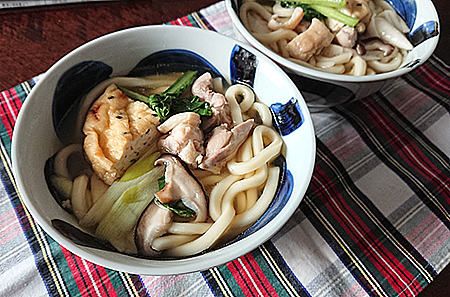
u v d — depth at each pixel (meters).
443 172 0.39
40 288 0.31
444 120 0.42
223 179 0.33
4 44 0.42
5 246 0.33
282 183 0.33
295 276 0.33
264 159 0.33
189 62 0.36
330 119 0.41
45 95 0.31
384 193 0.37
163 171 0.32
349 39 0.40
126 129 0.32
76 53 0.32
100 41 0.33
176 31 0.34
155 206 0.31
